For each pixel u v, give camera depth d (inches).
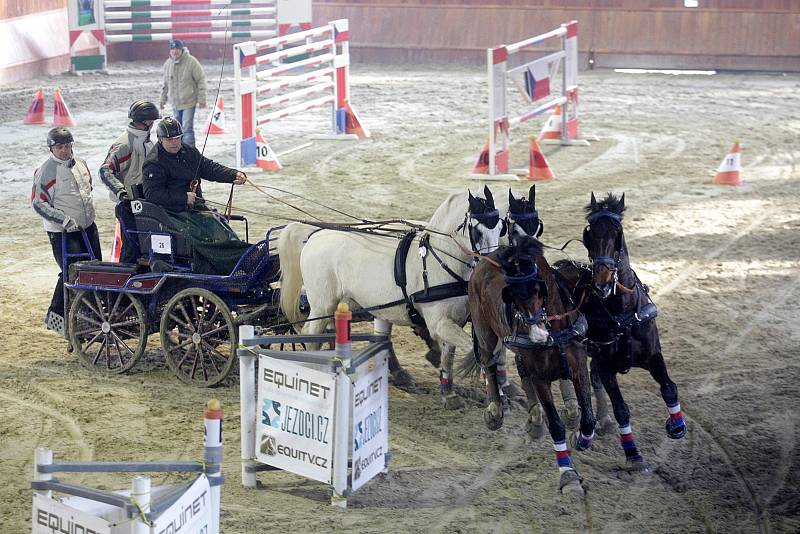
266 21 1550.2
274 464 386.3
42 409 469.1
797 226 780.0
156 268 503.8
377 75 1524.4
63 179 535.8
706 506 380.8
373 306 459.8
